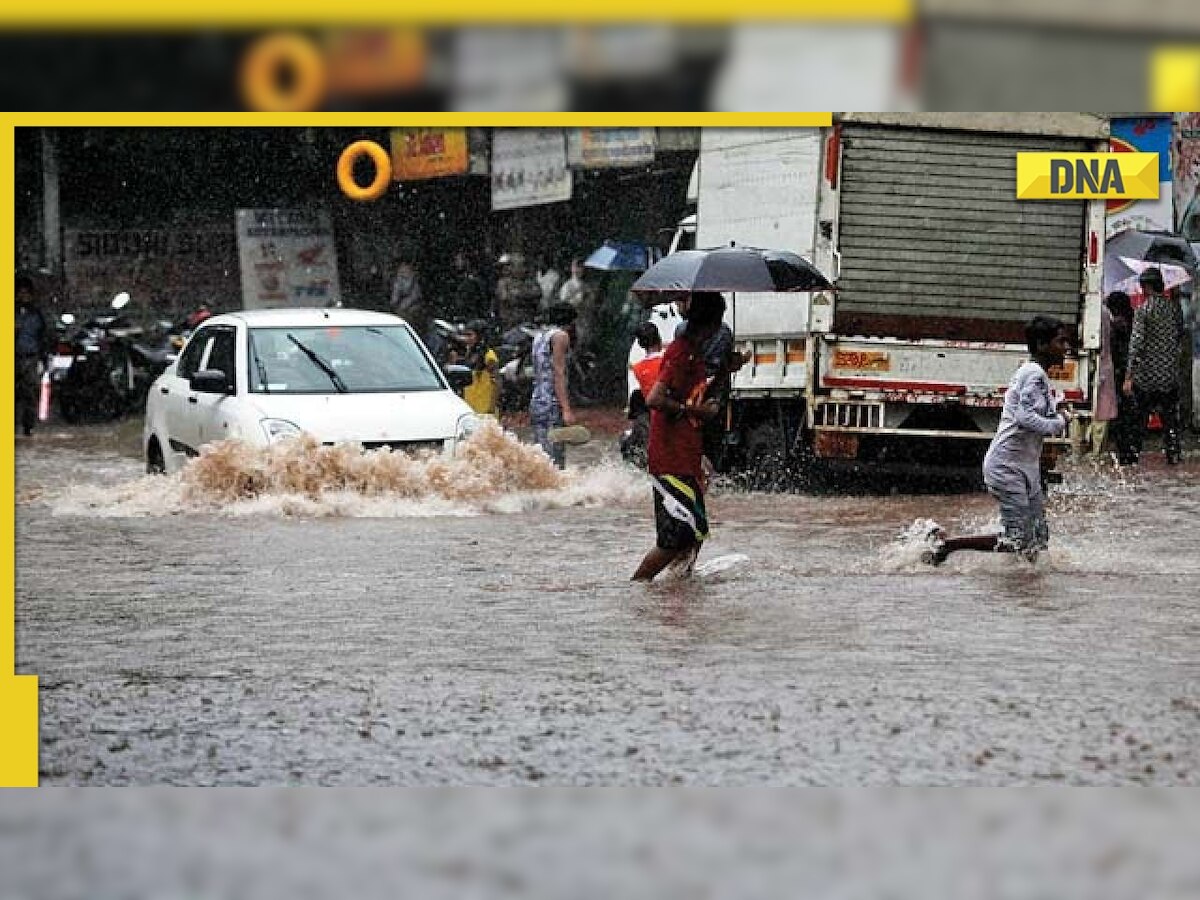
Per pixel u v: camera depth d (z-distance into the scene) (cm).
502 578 1745
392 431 2416
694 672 1229
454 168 4359
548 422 2655
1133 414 2992
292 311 2667
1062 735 1025
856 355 2638
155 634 1430
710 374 2439
